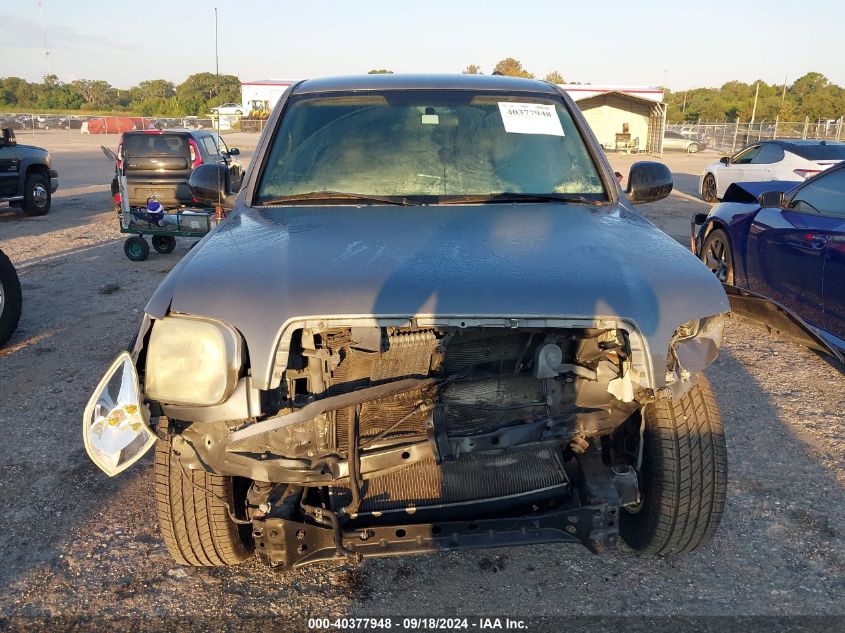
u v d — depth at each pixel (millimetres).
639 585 2998
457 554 3238
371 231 2805
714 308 2473
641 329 2314
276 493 2578
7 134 13500
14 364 5742
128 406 2309
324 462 2447
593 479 2584
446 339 2443
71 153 31906
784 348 5938
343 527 2547
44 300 7715
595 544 2539
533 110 3699
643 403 2537
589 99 43594
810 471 3887
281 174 3406
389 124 3584
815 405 4750
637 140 44094
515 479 2619
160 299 2400
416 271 2416
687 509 2756
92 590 3002
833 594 2918
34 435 4457
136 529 3445
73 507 3645
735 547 3238
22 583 3051
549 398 2561
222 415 2307
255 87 51562
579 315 2281
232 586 3020
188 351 2291
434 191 3307
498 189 3336
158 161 11578
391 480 2594
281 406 2412
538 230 2848
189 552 2857
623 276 2447
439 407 2510
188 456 2525
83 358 5867
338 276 2383
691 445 2721
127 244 9844
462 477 2604
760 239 6184
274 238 2740
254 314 2291
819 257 5316
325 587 3012
